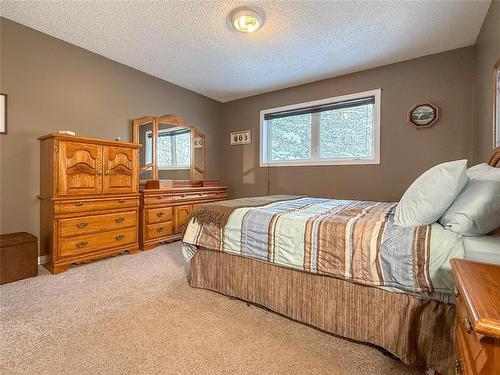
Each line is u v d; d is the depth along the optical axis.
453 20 2.23
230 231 1.82
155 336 1.43
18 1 2.06
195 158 4.12
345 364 1.24
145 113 3.44
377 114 3.16
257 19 2.17
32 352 1.29
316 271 1.45
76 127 2.79
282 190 3.96
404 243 1.22
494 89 1.94
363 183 3.29
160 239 3.21
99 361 1.23
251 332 1.49
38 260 2.46
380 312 1.30
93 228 2.54
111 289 2.01
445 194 1.26
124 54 2.94
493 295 0.57
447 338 1.12
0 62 2.29
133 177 2.90
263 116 4.14
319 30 2.40
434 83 2.84
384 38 2.53
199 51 2.83
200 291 2.00
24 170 2.46
